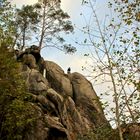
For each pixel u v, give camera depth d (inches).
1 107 1330.0
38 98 1614.2
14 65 1401.3
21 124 1314.0
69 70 2481.5
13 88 1353.3
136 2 793.6
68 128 1731.1
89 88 2342.5
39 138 1422.2
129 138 757.3
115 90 726.5
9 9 1508.4
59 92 2237.9
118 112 712.4
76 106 2207.2
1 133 1365.7
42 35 2603.3
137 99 727.7
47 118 1508.4
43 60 2208.4
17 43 2445.9
